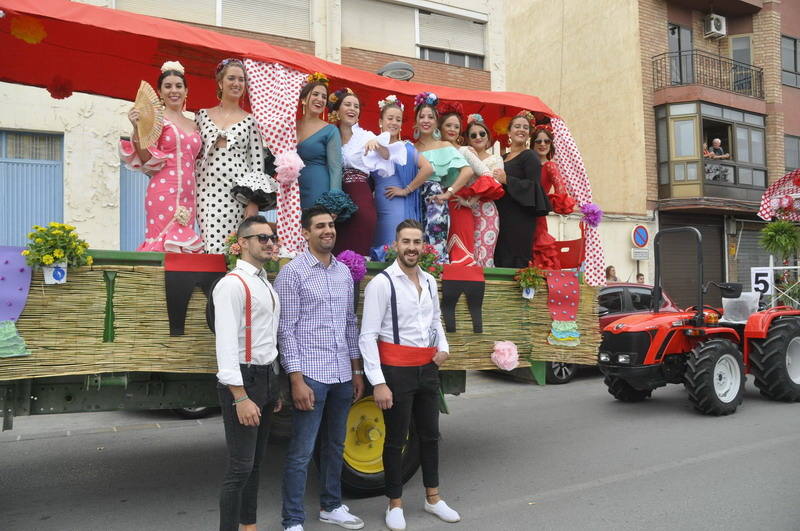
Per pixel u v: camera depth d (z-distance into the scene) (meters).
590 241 5.53
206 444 6.12
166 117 4.05
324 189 4.29
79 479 4.94
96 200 9.45
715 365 6.98
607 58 17.42
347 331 3.80
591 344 5.06
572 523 3.85
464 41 13.52
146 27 4.27
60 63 5.00
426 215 4.79
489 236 5.12
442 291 4.44
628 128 16.77
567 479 4.77
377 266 4.22
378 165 4.42
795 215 9.95
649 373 7.21
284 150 4.17
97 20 4.17
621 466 5.09
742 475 4.75
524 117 5.61
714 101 16.61
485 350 4.62
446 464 5.25
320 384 3.53
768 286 9.09
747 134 17.58
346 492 4.31
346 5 12.18
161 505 4.32
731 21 18.44
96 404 3.68
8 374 3.20
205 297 3.67
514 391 8.95
